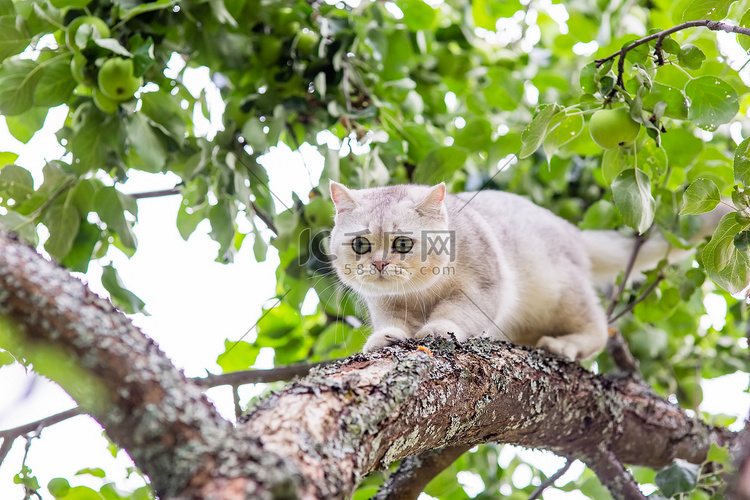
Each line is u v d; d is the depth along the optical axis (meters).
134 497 4.02
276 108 3.82
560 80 4.73
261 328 4.60
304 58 4.04
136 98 3.47
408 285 3.88
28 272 1.82
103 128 3.48
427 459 3.50
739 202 2.57
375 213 3.86
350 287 4.23
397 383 2.37
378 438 2.23
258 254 3.85
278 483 1.62
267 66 4.05
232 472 1.64
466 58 4.83
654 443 3.71
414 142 4.32
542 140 2.90
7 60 3.40
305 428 1.96
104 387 1.76
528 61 5.26
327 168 3.85
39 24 3.42
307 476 1.78
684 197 2.64
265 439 1.86
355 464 2.00
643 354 4.76
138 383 1.76
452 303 3.88
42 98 3.44
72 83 3.47
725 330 5.12
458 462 4.82
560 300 4.36
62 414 3.31
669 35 2.88
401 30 4.33
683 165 3.64
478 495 4.50
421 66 4.79
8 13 3.35
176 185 4.05
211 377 3.53
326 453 1.91
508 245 4.32
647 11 4.78
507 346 3.31
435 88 4.93
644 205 2.78
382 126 4.20
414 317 4.13
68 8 3.51
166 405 1.75
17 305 1.77
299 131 4.27
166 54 3.84
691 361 4.99
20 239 1.97
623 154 3.07
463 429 2.84
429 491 4.59
